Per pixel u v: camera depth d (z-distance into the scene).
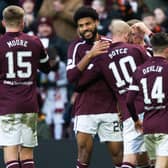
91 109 19.05
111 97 19.08
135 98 17.83
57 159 21.30
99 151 21.14
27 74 18.45
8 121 18.44
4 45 18.39
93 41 18.95
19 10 18.50
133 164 18.44
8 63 18.39
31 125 18.61
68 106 24.47
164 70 17.45
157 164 17.52
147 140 17.69
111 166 21.06
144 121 17.64
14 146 18.50
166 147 17.47
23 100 18.44
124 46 18.59
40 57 18.66
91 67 18.84
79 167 19.25
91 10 18.81
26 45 18.44
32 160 18.75
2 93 18.45
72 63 18.94
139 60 18.50
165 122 17.47
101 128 19.16
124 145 18.50
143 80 17.58
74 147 21.31
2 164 20.70
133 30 18.88
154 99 17.47
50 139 21.80
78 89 19.02
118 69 18.58
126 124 18.45
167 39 17.56
